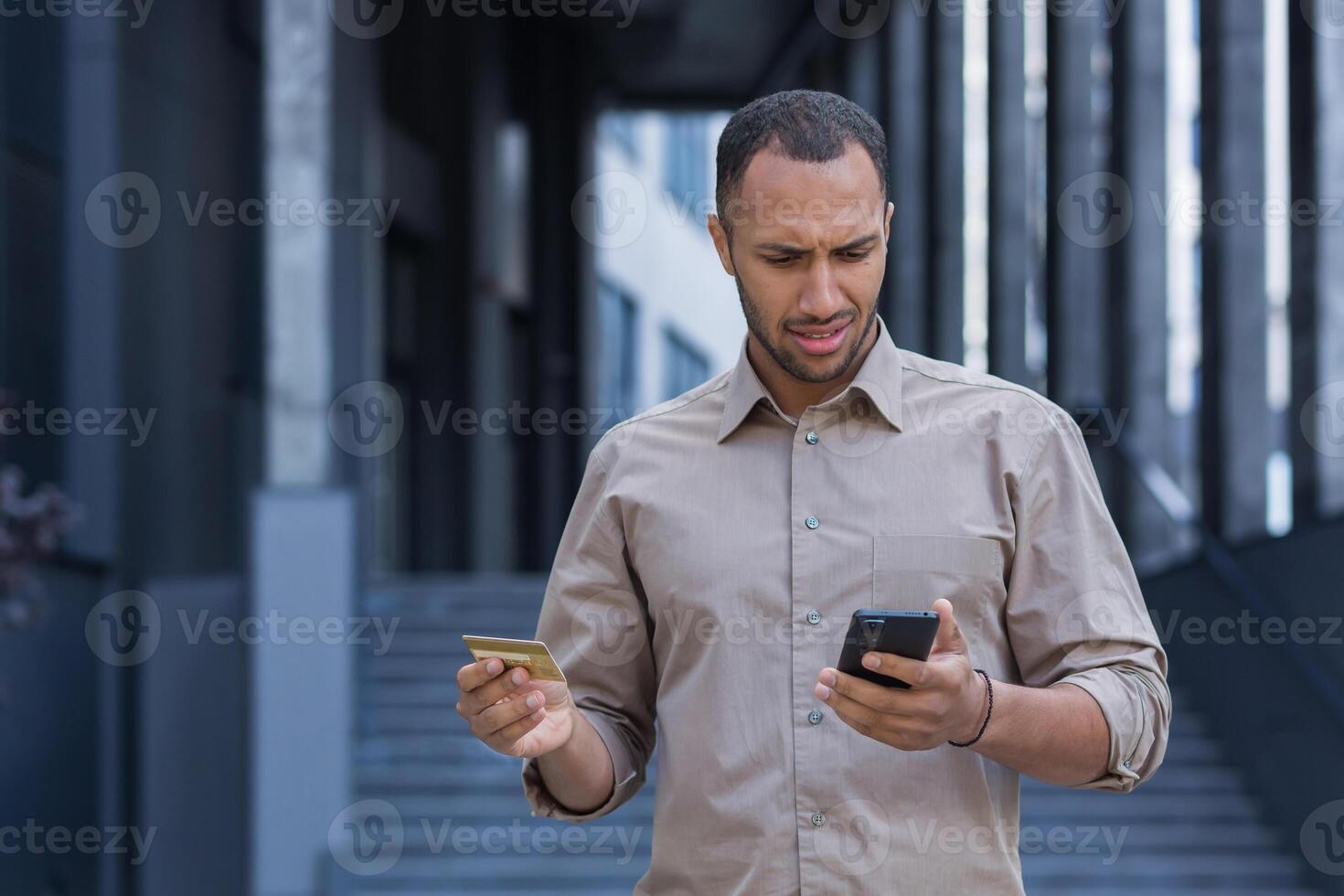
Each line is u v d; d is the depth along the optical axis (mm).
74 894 16688
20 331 16906
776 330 4652
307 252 19719
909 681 4012
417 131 34438
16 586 13211
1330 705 15492
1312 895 16578
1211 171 20078
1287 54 17453
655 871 4922
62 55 18453
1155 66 23125
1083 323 24812
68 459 18047
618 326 50219
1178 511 18969
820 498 4840
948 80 30953
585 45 42031
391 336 34062
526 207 41344
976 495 4809
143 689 18641
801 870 4633
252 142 24719
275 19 19766
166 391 20062
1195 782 18312
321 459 19703
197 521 21281
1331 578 16359
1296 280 17281
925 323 31484
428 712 21516
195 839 20125
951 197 30844
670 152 57312
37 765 15805
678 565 4918
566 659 5258
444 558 34625
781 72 43188
